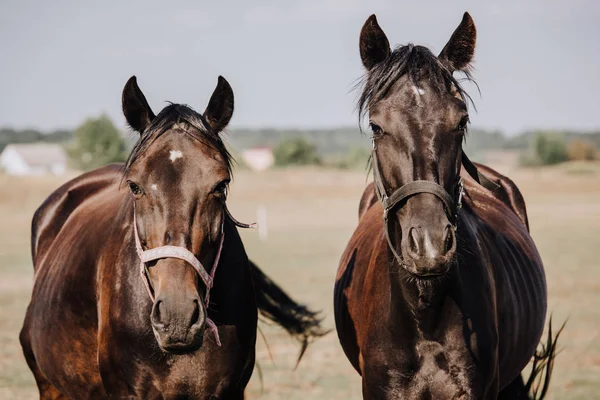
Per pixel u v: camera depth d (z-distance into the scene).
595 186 67.38
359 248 7.48
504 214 7.95
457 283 5.93
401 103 5.57
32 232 8.46
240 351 6.39
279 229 41.00
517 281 7.01
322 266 26.22
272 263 27.12
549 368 7.91
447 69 5.77
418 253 5.20
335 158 117.19
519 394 7.93
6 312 18.52
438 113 5.49
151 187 5.52
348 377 12.68
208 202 5.60
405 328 6.09
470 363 6.02
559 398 10.98
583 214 47.91
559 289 20.89
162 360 6.05
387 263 6.46
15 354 14.24
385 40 6.20
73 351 6.84
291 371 13.13
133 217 6.47
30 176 72.38
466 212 6.81
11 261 29.33
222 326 6.23
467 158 6.99
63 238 7.62
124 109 6.12
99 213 7.32
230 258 6.42
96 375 6.79
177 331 5.29
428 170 5.39
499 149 176.75
